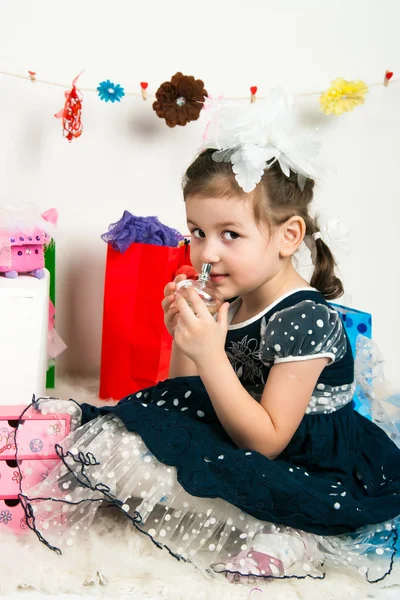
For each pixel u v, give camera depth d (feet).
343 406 4.14
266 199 3.90
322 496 3.55
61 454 3.56
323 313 3.94
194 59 6.11
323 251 4.49
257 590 3.36
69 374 6.31
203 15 6.06
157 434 3.60
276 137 3.90
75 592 3.32
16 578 3.31
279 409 3.77
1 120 5.87
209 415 4.11
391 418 5.49
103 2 5.88
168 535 3.60
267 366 4.02
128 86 6.03
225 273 3.93
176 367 4.64
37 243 4.90
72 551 3.50
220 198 3.81
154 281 5.43
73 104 5.52
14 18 5.78
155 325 5.48
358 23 6.27
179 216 6.29
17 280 4.79
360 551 3.64
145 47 6.01
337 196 6.50
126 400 4.32
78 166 6.06
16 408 3.91
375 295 6.77
